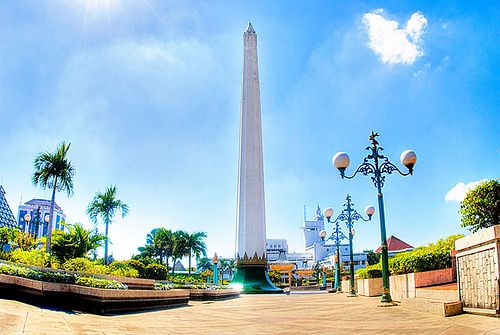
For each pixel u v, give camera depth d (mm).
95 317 10602
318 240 192750
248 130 45594
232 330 9523
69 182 40594
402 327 9234
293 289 66938
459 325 8805
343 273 86562
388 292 15625
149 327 9578
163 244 85062
